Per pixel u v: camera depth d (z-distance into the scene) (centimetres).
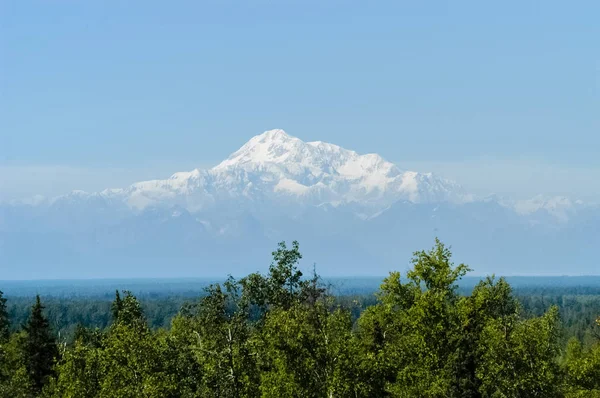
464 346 9756
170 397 9612
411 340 9906
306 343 9556
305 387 9406
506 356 9719
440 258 10231
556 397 10362
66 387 10481
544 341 10062
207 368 9475
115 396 9269
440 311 9769
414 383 9600
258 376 9775
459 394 9612
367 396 9719
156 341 10212
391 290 10525
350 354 9644
